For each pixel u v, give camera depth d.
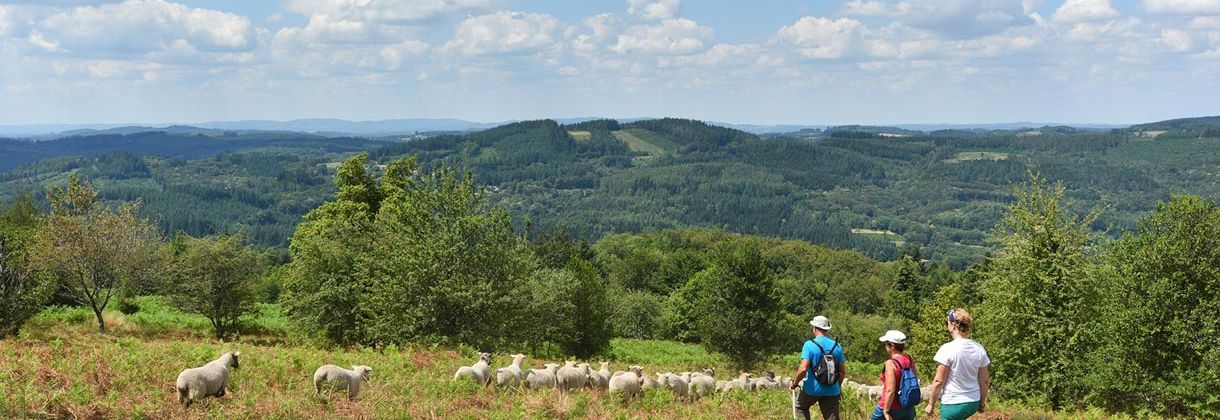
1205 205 21.84
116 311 44.31
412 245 28.38
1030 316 24.67
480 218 28.70
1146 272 22.25
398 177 46.88
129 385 12.70
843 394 17.00
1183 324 20.84
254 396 12.41
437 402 13.20
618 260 132.88
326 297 32.88
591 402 14.31
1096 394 22.17
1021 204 26.41
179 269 38.62
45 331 31.02
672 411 14.27
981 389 9.54
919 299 101.69
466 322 28.03
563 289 42.50
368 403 12.54
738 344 47.75
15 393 11.27
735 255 48.94
